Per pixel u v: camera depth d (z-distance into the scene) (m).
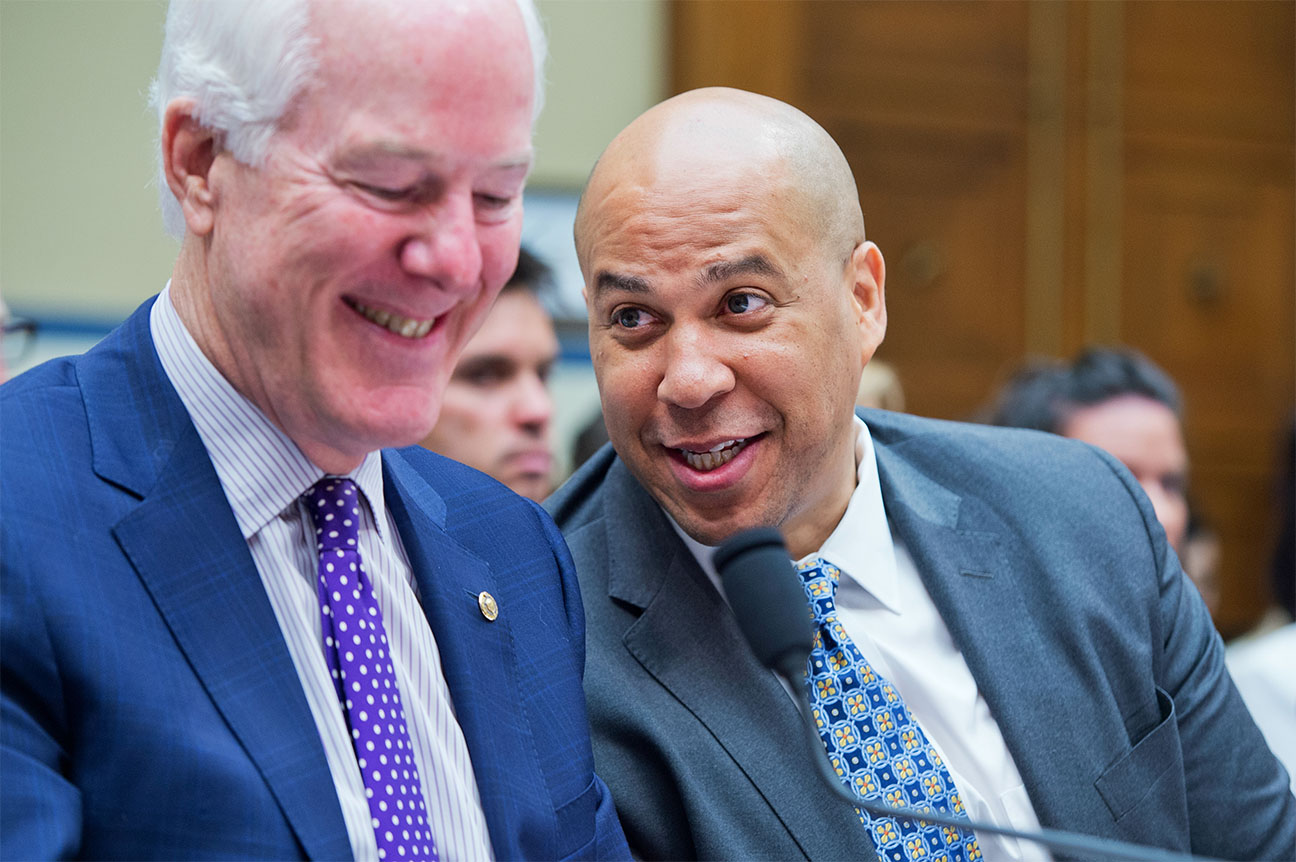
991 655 1.52
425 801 1.09
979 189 4.36
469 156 1.02
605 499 1.60
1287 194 4.64
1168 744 1.54
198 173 1.06
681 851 1.40
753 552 1.14
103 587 0.99
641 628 1.49
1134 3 4.49
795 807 1.40
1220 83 4.57
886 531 1.57
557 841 1.18
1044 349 4.42
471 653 1.19
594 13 3.90
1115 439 2.47
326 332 1.04
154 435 1.08
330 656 1.09
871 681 1.47
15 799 0.90
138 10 3.42
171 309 1.13
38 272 3.35
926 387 4.32
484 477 1.38
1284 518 2.93
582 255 1.47
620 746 1.43
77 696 0.95
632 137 1.45
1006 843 1.45
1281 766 1.68
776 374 1.39
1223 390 4.60
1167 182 4.53
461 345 1.12
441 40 1.01
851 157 4.24
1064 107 4.44
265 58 1.00
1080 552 1.62
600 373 1.45
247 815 0.97
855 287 1.53
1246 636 4.39
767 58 4.09
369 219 1.01
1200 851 1.61
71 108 3.38
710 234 1.38
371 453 1.19
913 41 4.28
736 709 1.44
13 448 1.02
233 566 1.05
